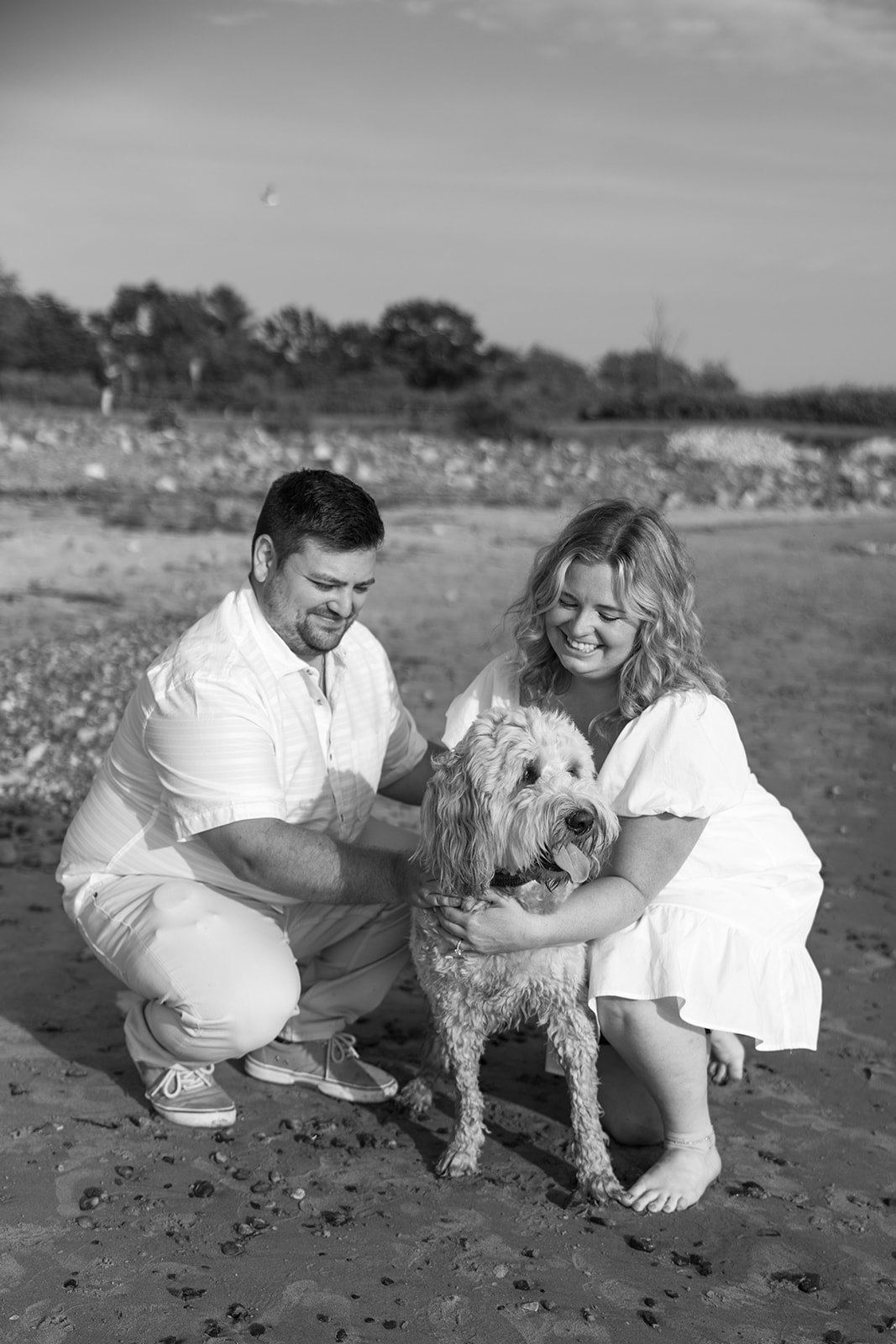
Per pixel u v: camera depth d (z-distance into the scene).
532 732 3.30
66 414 36.28
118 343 77.56
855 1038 4.41
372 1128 3.76
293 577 3.53
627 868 3.38
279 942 3.70
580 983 3.39
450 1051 3.48
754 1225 3.30
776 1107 3.94
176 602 11.76
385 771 4.24
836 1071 4.18
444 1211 3.30
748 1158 3.63
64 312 75.19
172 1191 3.33
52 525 15.53
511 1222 3.26
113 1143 3.55
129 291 80.50
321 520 3.46
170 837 3.75
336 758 3.83
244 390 49.50
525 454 30.81
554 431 40.12
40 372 69.62
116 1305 2.85
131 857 3.79
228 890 3.77
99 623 10.72
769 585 15.58
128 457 23.30
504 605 12.67
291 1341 2.76
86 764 7.10
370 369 81.75
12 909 5.13
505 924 3.22
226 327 86.19
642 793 3.34
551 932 3.25
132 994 4.52
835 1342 2.84
